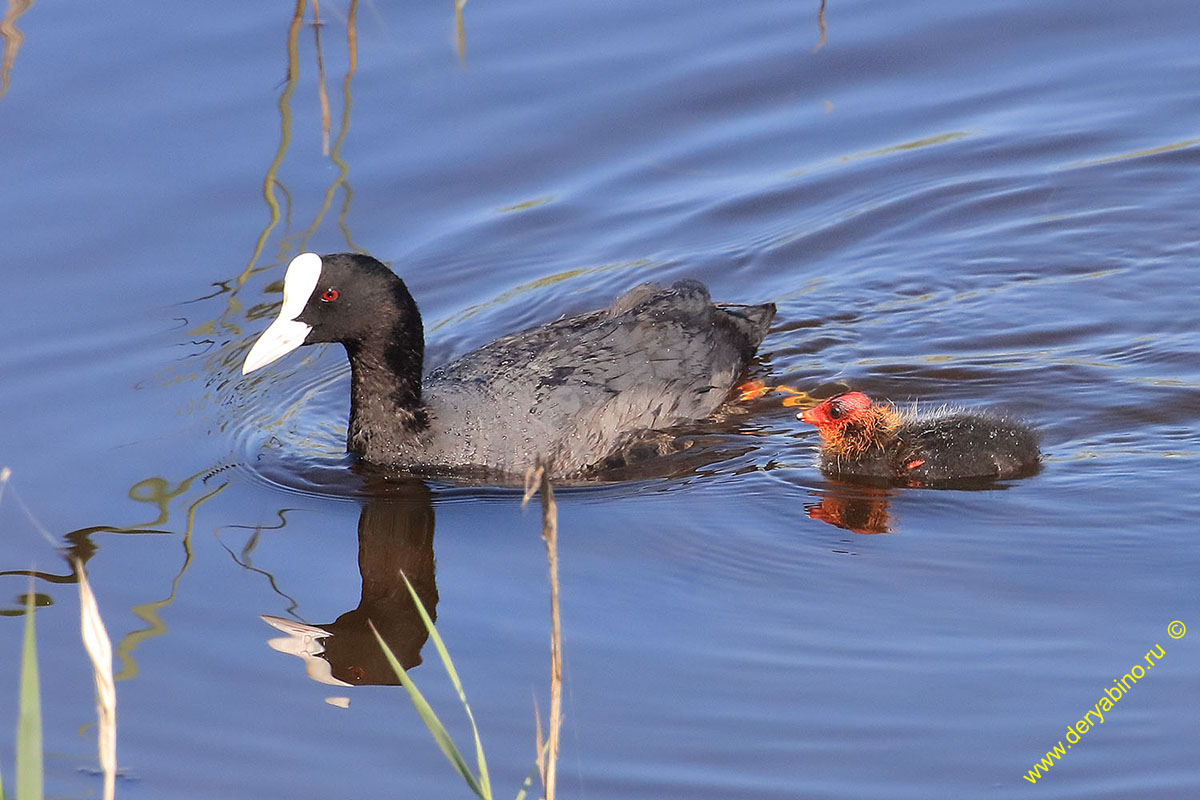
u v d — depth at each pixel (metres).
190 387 13.54
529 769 8.99
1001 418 12.40
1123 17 18.73
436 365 14.18
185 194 15.55
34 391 13.30
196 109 16.47
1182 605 10.21
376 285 12.51
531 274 15.49
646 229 16.08
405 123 16.73
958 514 11.58
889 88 17.84
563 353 13.01
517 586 10.88
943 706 9.38
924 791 8.72
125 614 10.49
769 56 18.06
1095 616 10.16
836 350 14.38
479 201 16.16
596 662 9.91
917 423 12.54
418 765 9.09
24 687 6.56
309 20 17.89
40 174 15.55
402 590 10.88
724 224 16.19
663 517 11.77
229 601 10.70
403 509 12.07
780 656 9.91
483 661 10.01
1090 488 11.75
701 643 10.07
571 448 12.60
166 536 11.48
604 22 18.42
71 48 17.06
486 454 12.65
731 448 12.89
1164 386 13.20
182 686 9.80
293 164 16.03
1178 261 15.27
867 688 9.56
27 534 11.42
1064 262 15.43
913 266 15.57
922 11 18.84
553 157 16.69
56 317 14.16
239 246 15.11
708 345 13.55
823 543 11.26
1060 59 18.23
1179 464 11.99
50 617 10.47
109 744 6.95
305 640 10.29
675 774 8.90
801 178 16.69
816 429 13.19
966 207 16.34
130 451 12.62
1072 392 13.26
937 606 10.37
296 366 14.60
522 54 17.80
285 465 12.76
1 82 16.42
